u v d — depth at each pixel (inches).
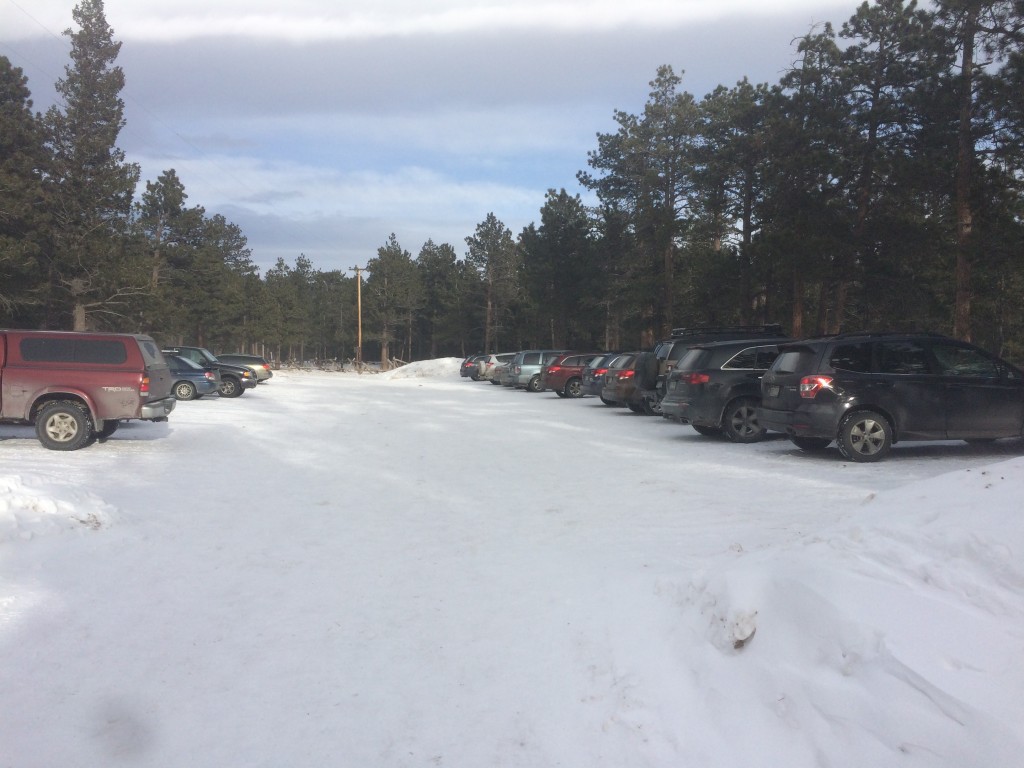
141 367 504.4
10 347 491.8
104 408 498.9
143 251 1898.4
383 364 3127.5
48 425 493.4
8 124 1298.0
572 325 2209.6
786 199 973.8
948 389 422.3
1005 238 741.3
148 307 1533.0
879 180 912.9
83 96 1443.2
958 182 766.5
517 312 2940.5
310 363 3698.3
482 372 1734.7
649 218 1471.5
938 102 763.4
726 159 1246.9
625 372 814.5
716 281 1286.9
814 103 937.5
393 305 3339.1
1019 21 679.7
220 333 3122.5
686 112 1461.6
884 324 1177.4
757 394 536.1
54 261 1396.4
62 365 495.5
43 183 1395.2
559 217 2014.0
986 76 702.5
